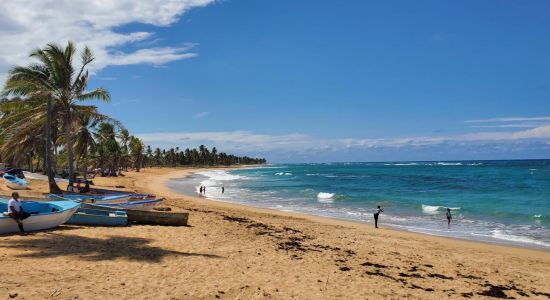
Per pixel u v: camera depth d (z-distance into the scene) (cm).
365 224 2705
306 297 938
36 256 1070
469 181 7256
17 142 3127
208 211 2745
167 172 13350
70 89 2955
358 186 6494
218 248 1425
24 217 1396
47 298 743
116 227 1683
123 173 9706
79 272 952
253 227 2059
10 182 3238
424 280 1238
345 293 1004
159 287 901
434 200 4269
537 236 2288
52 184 2875
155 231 1647
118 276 955
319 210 3519
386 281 1170
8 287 781
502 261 1631
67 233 1449
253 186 6769
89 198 2364
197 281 979
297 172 14125
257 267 1198
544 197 4375
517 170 11281
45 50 2805
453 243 2031
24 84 2739
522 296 1141
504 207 3609
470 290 1159
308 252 1522
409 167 17075
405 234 2292
